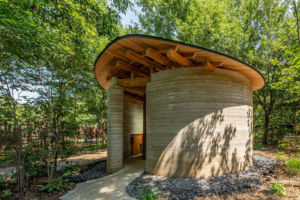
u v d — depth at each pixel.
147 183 3.77
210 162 4.06
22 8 3.54
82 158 7.90
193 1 12.20
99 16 4.51
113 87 5.29
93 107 11.06
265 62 9.91
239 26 11.27
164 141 4.29
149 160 4.54
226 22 11.38
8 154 4.09
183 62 4.04
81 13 4.51
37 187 3.87
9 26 3.26
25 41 3.45
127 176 4.38
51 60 4.26
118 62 4.88
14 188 3.87
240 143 4.67
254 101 11.72
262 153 7.74
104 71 5.85
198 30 11.41
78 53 5.18
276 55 9.57
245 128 4.91
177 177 4.02
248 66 4.27
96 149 10.45
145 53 4.20
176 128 4.19
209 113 4.20
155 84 4.67
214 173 4.07
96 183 4.00
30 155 4.06
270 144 10.70
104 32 4.99
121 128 5.31
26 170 4.00
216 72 4.39
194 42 12.23
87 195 3.37
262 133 11.52
